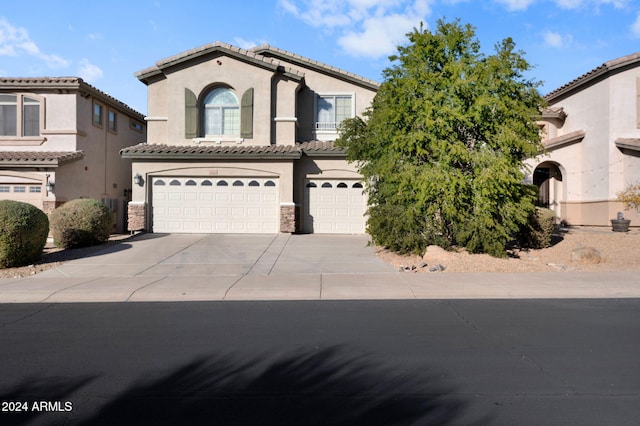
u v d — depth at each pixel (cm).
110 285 998
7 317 759
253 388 468
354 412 415
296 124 2030
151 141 2002
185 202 1902
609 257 1354
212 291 948
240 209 1906
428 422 396
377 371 514
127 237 1770
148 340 629
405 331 672
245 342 620
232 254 1407
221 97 1997
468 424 393
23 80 1975
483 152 1261
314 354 571
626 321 727
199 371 515
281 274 1120
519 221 1362
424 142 1282
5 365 533
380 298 912
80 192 2080
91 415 409
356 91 2108
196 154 1839
